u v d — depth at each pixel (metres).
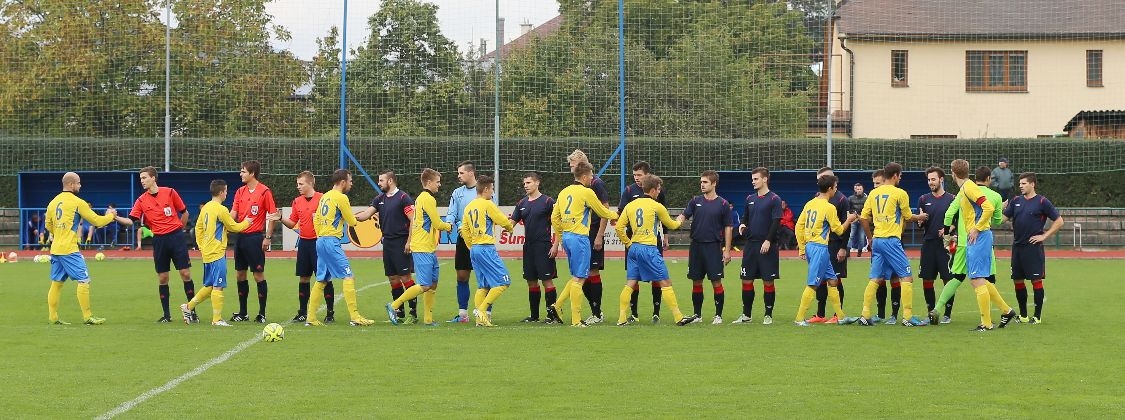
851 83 51.91
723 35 45.22
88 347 20.12
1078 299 28.50
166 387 16.23
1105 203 51.22
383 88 45.78
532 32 45.19
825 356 18.94
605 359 18.70
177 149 47.66
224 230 23.45
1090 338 21.11
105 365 18.16
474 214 23.00
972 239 22.25
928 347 19.94
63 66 47.25
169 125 45.84
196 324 23.62
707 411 14.57
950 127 54.78
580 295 23.23
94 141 48.41
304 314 24.52
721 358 18.77
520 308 27.05
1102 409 14.62
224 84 47.00
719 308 23.73
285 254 46.19
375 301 28.47
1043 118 54.94
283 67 46.78
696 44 45.28
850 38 54.47
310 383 16.56
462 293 24.12
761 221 23.55
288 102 47.00
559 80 45.41
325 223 23.14
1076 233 47.66
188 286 24.45
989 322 22.33
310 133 47.38
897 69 54.66
